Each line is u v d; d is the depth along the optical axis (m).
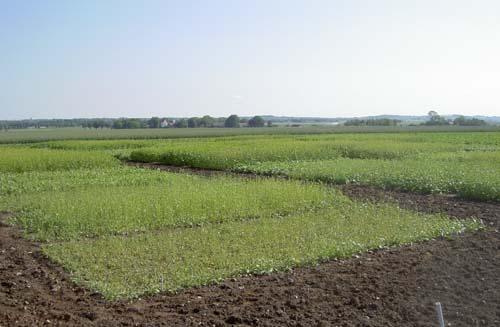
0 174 28.38
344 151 40.03
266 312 8.62
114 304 9.05
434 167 27.30
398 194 21.66
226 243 12.68
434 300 9.13
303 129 121.19
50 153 38.34
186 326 8.11
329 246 12.17
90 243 12.86
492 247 12.64
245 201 17.47
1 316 8.52
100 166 33.59
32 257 12.14
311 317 8.47
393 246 12.78
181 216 15.66
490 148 45.22
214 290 9.70
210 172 32.47
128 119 178.00
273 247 12.34
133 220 15.18
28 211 17.52
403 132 92.62
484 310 8.68
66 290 9.84
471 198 20.34
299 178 26.50
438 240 13.47
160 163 39.97
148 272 10.55
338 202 18.56
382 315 8.55
